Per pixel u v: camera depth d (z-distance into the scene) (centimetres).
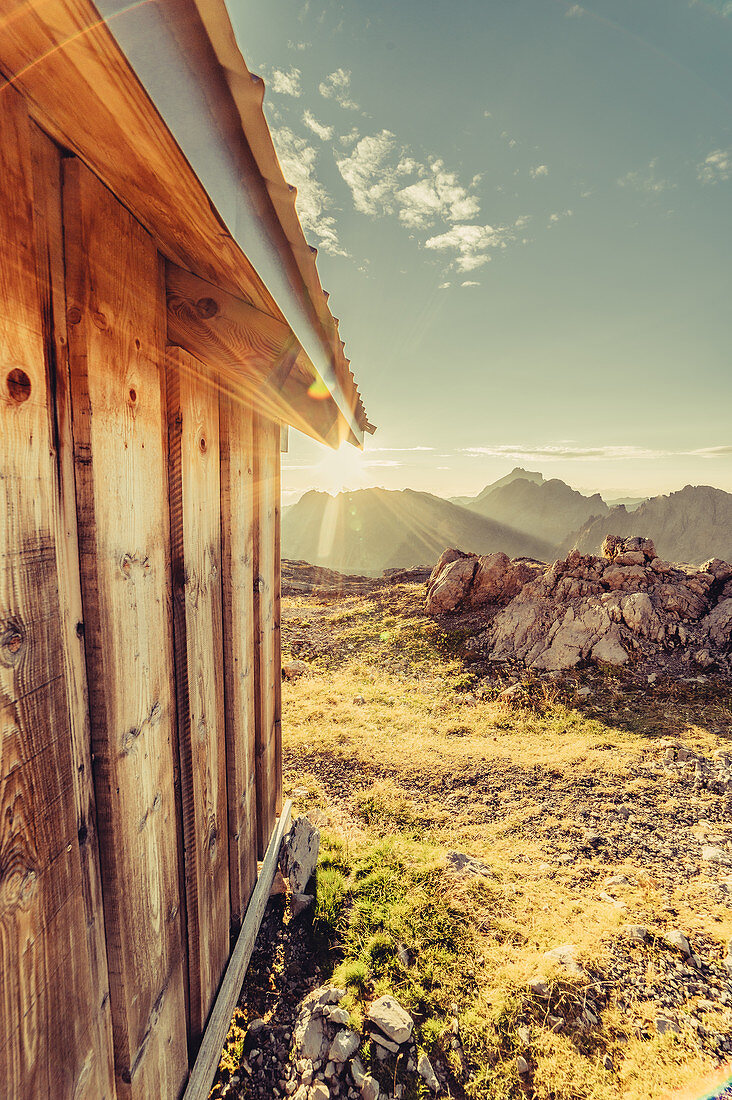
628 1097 242
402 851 437
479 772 644
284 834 387
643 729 775
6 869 92
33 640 99
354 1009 275
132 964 146
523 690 962
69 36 59
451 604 1502
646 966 319
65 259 108
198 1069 202
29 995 98
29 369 96
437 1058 259
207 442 211
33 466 98
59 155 105
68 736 113
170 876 175
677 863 450
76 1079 116
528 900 385
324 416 286
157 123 72
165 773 169
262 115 92
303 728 797
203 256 139
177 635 183
